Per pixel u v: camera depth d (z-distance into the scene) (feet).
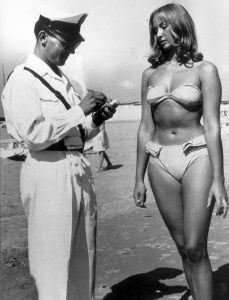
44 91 10.49
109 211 24.64
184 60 11.21
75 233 11.10
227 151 49.16
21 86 10.30
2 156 55.31
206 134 10.87
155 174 11.53
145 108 12.07
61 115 10.36
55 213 10.48
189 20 11.16
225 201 10.78
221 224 20.44
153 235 19.71
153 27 11.43
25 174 10.73
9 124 10.56
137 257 17.19
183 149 11.02
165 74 11.34
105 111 11.36
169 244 18.42
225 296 13.42
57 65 11.10
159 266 16.20
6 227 23.41
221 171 10.80
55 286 10.57
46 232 10.52
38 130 10.16
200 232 11.03
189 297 13.62
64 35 10.56
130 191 29.78
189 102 10.93
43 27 10.61
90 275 11.32
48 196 10.48
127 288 14.55
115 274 15.72
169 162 11.19
